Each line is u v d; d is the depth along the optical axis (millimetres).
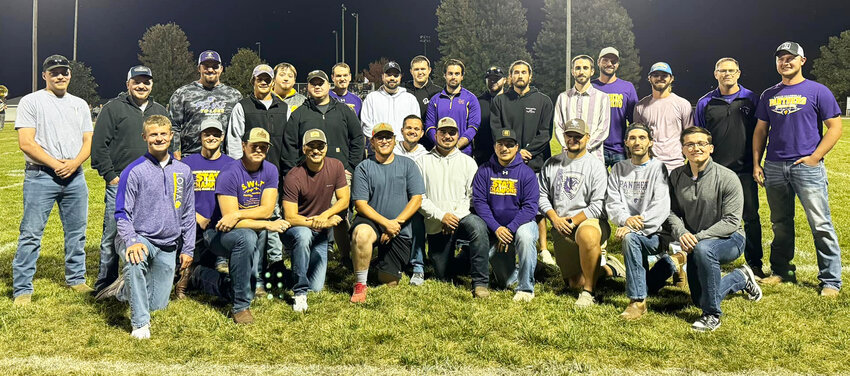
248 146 4492
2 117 29500
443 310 4512
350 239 4824
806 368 3469
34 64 29000
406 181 5117
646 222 4504
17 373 3369
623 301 4719
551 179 5137
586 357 3643
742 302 4590
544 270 5754
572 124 4938
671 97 5707
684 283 5059
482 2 43656
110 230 4883
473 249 4887
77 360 3578
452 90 6594
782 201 4992
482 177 5121
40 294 4836
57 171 4629
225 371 3455
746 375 3393
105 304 4602
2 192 10750
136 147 5016
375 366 3533
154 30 49031
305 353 3725
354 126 5836
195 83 5805
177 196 4289
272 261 5578
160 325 4164
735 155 5219
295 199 4812
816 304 4504
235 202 4547
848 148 17125
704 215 4457
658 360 3588
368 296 4859
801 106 4734
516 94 6277
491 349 3740
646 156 4711
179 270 4805
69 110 4746
